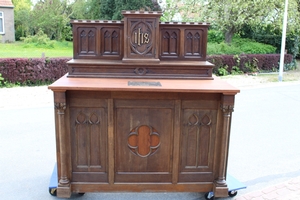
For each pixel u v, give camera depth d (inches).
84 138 89.4
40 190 103.9
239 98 267.9
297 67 511.5
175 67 93.7
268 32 526.9
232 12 449.4
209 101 88.4
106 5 607.8
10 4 719.7
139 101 87.1
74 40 92.7
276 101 257.0
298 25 447.8
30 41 657.0
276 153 142.6
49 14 715.4
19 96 259.1
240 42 520.7
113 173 91.8
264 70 455.8
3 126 176.7
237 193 102.3
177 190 94.3
